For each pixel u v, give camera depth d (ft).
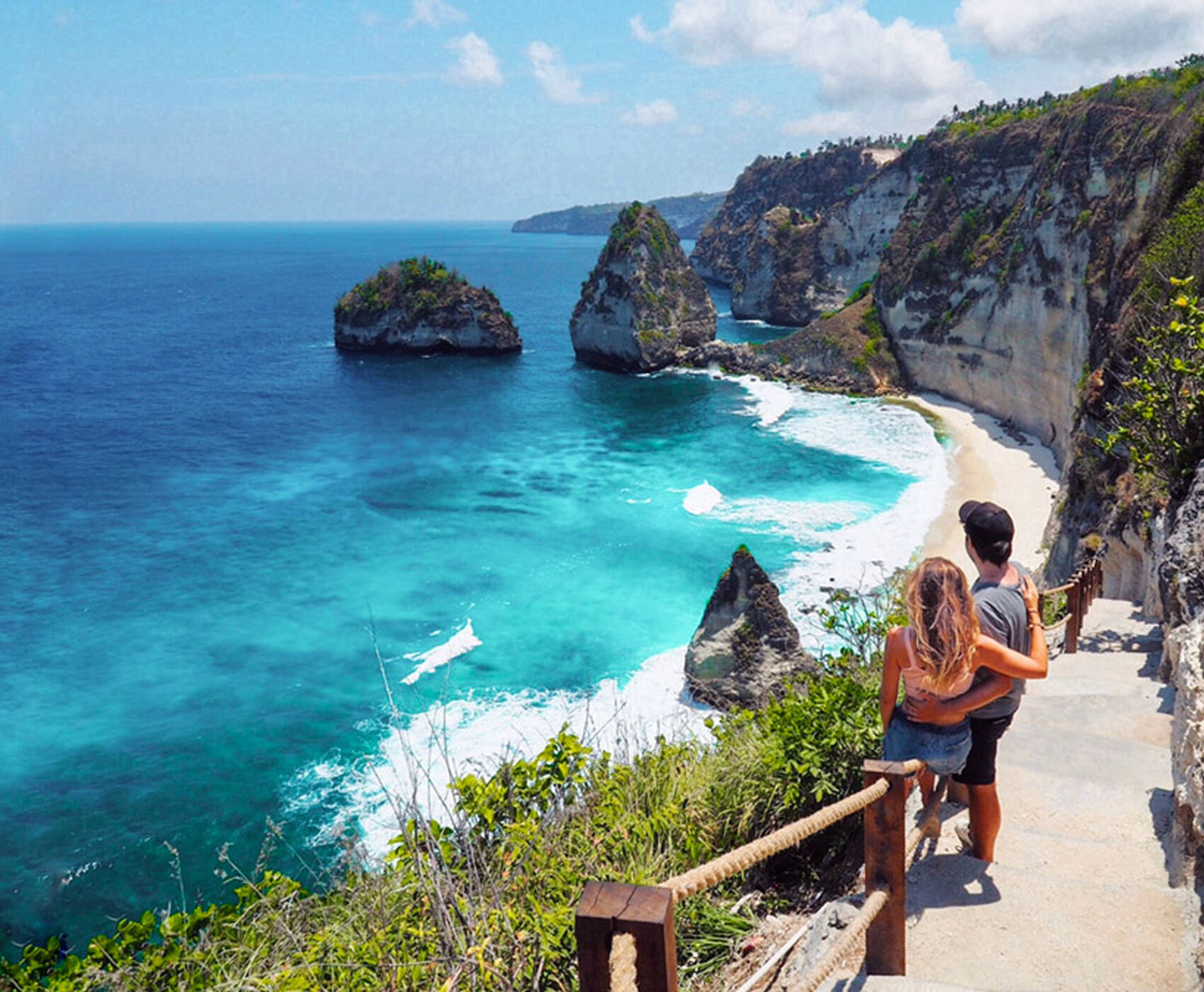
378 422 237.66
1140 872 18.19
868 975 14.66
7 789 79.25
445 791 51.29
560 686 92.02
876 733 22.38
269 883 20.43
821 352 267.80
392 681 96.07
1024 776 22.29
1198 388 37.78
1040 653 16.55
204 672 100.68
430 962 14.05
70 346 381.19
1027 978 15.15
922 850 18.90
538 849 18.35
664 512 153.07
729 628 83.46
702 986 17.70
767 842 10.03
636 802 21.83
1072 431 108.47
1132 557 59.98
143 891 66.85
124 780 80.02
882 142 596.70
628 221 311.06
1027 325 196.24
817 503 154.71
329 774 79.61
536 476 181.57
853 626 30.94
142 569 133.90
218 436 224.33
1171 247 87.61
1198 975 14.61
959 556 126.62
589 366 318.65
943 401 233.96
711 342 314.55
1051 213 190.49
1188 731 19.65
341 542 143.84
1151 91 173.99
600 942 7.68
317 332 423.23
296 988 14.92
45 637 110.63
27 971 19.07
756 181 655.76
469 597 118.83
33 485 181.78
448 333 345.31
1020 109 303.27
